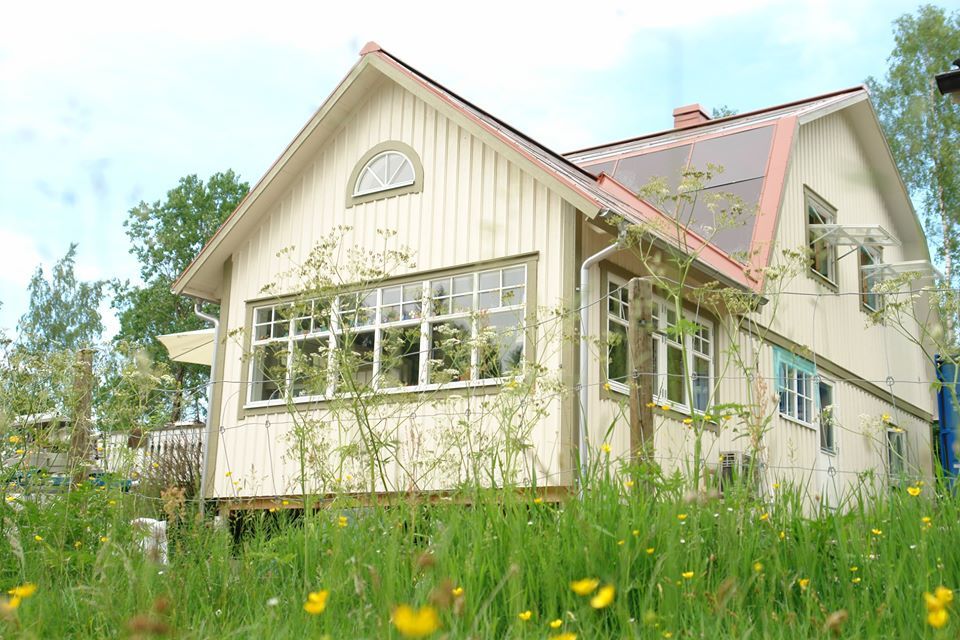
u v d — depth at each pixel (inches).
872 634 113.4
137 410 243.0
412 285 445.4
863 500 166.4
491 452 196.4
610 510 151.8
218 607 151.3
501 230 424.8
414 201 458.6
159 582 146.9
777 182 552.7
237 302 502.6
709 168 238.1
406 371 426.9
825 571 144.8
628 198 536.4
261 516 216.2
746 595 130.0
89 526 199.5
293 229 496.1
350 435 333.4
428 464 209.5
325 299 281.0
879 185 748.0
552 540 141.9
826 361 596.4
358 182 480.4
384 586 128.7
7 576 178.5
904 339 719.1
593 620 121.6
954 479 165.6
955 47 911.0
